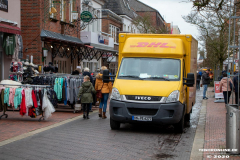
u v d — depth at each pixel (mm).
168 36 10711
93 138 8531
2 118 11438
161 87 9320
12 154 6715
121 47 10875
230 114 6887
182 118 9555
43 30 19641
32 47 19250
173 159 6625
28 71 14414
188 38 10570
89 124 10852
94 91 11992
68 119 11820
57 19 21781
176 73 9797
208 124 11133
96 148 7414
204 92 21672
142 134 9336
